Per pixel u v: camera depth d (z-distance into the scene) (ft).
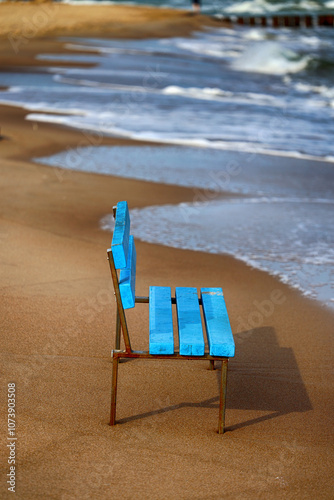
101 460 8.84
